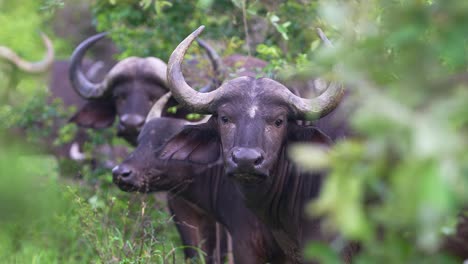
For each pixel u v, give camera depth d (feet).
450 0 17.90
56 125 77.25
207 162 42.45
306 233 39.63
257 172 36.27
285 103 38.47
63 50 102.58
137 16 63.00
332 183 17.15
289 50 57.62
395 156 17.38
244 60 53.47
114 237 44.34
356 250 38.58
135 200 51.52
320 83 41.60
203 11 60.23
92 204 49.14
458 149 16.01
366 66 18.48
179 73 40.78
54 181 55.62
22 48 101.81
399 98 17.47
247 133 37.11
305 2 57.11
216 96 39.55
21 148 72.74
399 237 19.10
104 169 61.11
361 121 16.84
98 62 79.51
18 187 52.85
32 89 85.61
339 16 18.67
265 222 41.57
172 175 48.21
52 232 52.70
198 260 50.90
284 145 39.47
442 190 15.74
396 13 18.61
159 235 49.73
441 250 34.22
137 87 62.49
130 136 61.98
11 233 52.44
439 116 16.33
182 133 42.01
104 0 65.26
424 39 19.44
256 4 57.52
